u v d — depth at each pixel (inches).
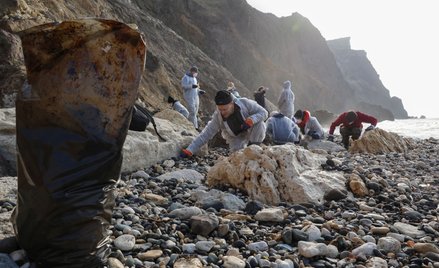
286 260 90.6
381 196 157.4
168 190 161.0
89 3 882.8
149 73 919.0
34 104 68.7
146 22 1414.9
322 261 93.3
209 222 106.4
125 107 73.3
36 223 68.1
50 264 69.5
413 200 165.5
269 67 2620.6
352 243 105.3
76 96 69.6
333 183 162.4
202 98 1244.5
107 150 71.7
